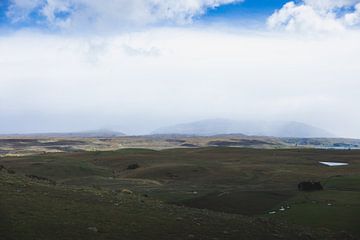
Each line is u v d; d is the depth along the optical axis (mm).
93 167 91625
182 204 43562
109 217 23828
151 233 21328
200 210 31750
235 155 136375
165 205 32062
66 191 32250
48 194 29453
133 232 21094
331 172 88688
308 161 118625
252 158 126625
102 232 20422
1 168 43875
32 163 90625
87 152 139875
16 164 89062
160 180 76562
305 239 24891
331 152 150125
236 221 27547
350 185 60531
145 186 63375
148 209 28031
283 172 86250
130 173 86500
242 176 80562
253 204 44094
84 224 21406
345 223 32250
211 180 75312
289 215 35906
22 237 18125
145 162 111500
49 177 74688
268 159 123250
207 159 122500
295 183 70000
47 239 18250
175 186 64375
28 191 29609
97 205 27219
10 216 21328
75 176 77875
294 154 141875
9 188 29766
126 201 30734
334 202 42156
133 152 141000
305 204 41125
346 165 108000
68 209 24719
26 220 20891
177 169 86812
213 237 22000
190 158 124562
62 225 20750
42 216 22109
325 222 32719
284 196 49688
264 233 24719
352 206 39000
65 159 106750
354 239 27078
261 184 69438
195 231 22844
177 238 20922
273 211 39219
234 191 54031
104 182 67188
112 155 128750
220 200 46062
